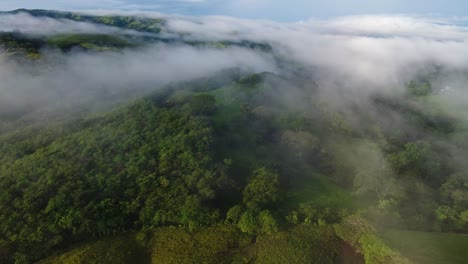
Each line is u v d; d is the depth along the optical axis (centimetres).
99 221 7725
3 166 9069
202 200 8431
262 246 7719
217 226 8206
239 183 9700
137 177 8881
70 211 7606
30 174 8594
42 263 6988
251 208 8400
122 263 7156
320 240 7912
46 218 7500
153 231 8038
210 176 8988
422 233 8331
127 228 8069
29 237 7131
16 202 7725
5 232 7156
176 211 8144
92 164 9231
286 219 8469
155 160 9556
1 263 6744
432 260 7319
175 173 9088
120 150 9875
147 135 10812
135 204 8175
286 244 7750
